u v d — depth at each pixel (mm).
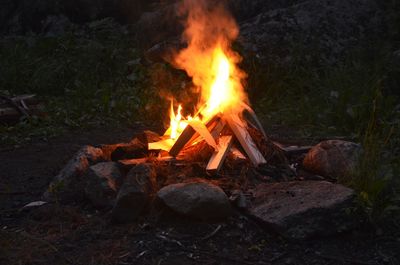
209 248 4324
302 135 7273
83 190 5180
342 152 5305
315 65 9047
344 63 9031
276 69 8977
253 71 8898
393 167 5172
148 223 4621
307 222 4422
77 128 7840
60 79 9680
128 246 4355
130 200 4656
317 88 8484
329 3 9609
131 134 7590
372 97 7496
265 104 8516
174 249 4309
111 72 9742
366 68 8609
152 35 10789
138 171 4840
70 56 10211
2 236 4555
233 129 5461
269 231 4469
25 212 5055
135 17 11867
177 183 4922
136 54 10156
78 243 4434
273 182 5176
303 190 4770
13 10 12648
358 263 4148
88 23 11703
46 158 6598
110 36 11062
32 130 7605
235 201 4711
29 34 11672
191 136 5211
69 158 6449
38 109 8203
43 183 5762
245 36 9312
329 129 7289
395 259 4195
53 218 4832
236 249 4316
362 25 9484
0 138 7320
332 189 4715
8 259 4238
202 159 5309
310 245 4363
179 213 4559
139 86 9148
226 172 5180
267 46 9172
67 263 4172
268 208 4605
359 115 7246
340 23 9438
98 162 5523
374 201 4645
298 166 5559
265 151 5516
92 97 8922
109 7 11938
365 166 4895
